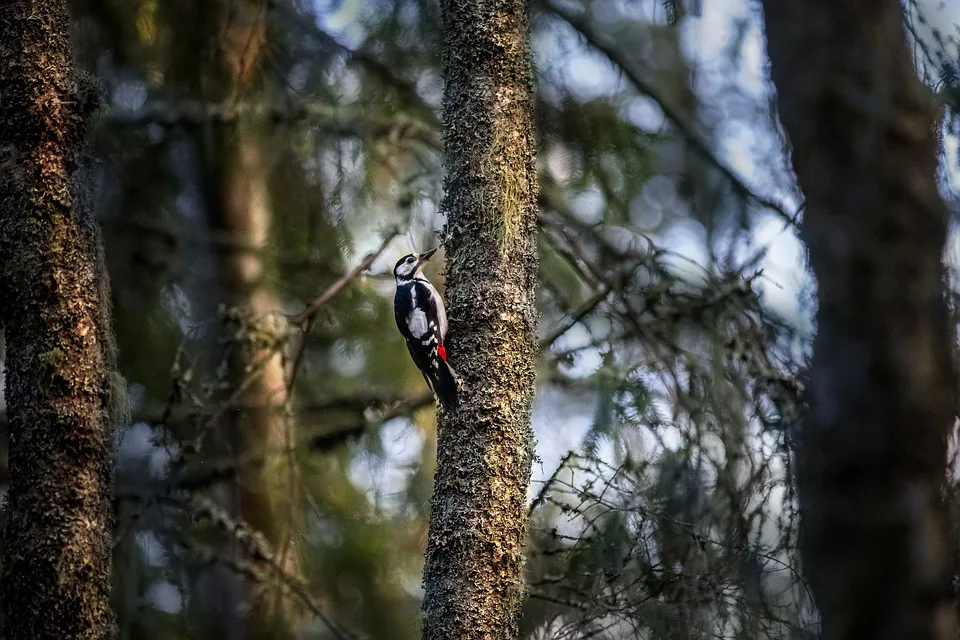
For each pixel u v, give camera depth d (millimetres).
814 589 8961
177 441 12273
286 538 11945
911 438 8797
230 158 12977
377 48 12617
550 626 9719
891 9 9625
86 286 7914
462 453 8086
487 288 8406
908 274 9109
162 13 12570
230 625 12438
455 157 8688
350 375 13469
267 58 12750
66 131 8016
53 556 7441
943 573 8547
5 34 8031
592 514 9820
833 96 9523
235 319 11680
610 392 10414
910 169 9305
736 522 9523
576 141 12516
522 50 8867
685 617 9312
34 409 7617
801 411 9359
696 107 12703
